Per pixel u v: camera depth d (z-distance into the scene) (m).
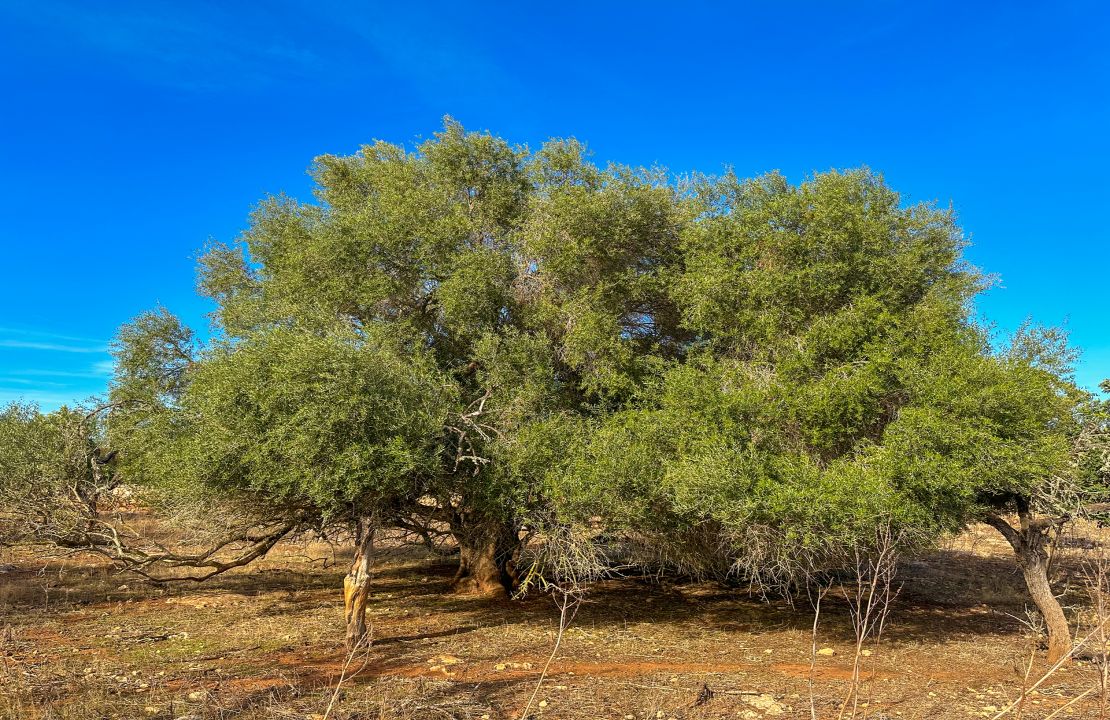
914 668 9.20
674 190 13.20
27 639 9.84
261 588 14.83
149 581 14.80
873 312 10.20
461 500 11.27
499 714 6.84
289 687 7.56
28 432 11.83
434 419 9.38
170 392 13.60
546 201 12.79
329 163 15.46
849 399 9.09
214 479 9.08
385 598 14.09
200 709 6.68
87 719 6.32
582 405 12.12
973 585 15.89
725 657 9.71
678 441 9.58
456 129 14.47
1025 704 7.42
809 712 7.09
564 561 9.88
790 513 8.47
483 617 12.22
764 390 9.62
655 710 6.93
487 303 11.96
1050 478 8.77
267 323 10.70
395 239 12.03
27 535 11.66
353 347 8.98
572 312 11.81
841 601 14.32
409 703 6.93
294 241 12.74
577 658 9.41
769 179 12.03
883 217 11.31
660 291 12.33
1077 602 13.63
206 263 16.30
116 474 12.73
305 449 8.24
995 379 8.63
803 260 10.84
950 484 8.08
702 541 11.17
